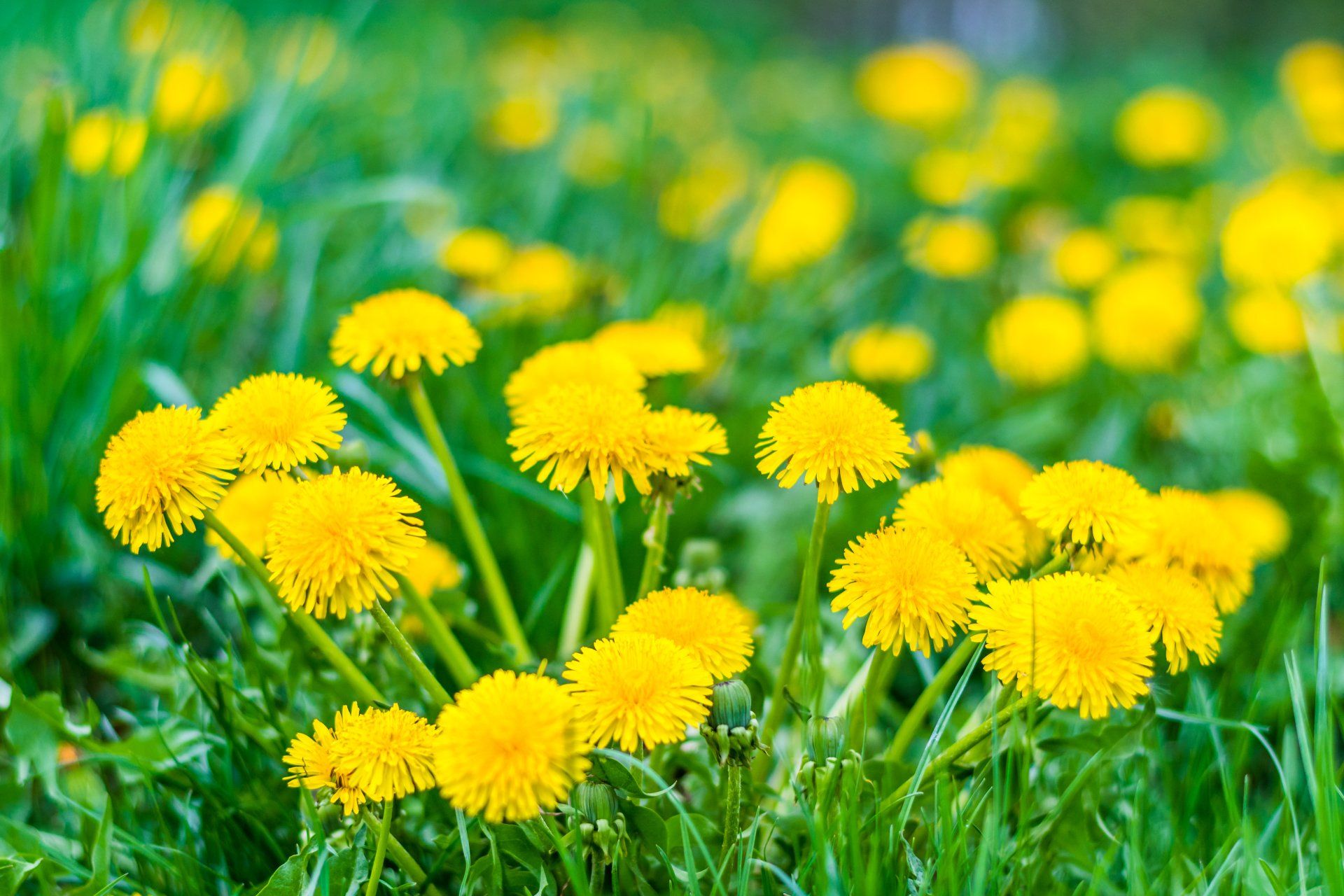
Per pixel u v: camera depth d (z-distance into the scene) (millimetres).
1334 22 8125
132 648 1221
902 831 1079
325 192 2045
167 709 1200
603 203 2312
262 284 1663
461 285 1739
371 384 1414
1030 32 9492
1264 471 1408
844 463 1080
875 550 1077
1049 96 3318
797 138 3348
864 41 9031
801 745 1127
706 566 1193
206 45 1813
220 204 1463
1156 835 1149
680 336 1235
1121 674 1059
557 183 2137
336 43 1831
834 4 8859
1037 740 1112
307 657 1161
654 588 1157
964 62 3145
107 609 1284
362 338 1152
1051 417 1623
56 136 1331
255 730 1140
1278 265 1761
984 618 1071
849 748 1090
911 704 1278
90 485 1320
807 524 1356
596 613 1292
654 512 1147
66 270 1365
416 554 1067
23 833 1137
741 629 1082
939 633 1068
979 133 3047
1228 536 1130
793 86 4297
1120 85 4859
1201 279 2283
